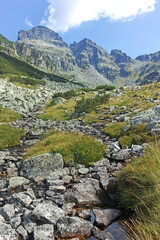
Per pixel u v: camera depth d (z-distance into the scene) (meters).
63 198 5.90
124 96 47.97
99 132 18.69
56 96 81.75
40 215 4.43
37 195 6.54
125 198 5.11
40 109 53.00
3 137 18.44
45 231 3.99
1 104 45.34
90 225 4.33
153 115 13.74
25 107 49.94
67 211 5.04
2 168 10.41
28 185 7.57
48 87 120.88
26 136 21.44
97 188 6.25
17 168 10.18
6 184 7.84
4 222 4.63
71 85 163.50
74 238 3.96
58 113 42.28
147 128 12.49
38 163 9.16
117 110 30.53
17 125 29.20
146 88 56.66
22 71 146.25
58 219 4.39
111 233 4.15
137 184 4.86
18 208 5.38
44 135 20.17
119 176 6.01
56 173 8.26
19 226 4.28
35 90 90.38
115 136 15.59
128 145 11.60
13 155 13.37
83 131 19.92
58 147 10.91
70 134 15.59
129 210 4.91
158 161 4.86
